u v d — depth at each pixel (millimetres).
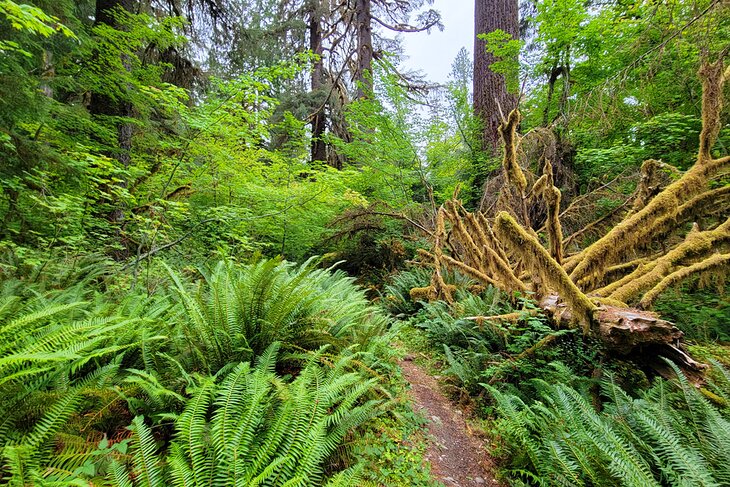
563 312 3664
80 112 5059
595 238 6188
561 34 6469
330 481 1713
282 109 13781
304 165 8281
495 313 4562
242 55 9867
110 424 1945
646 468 1894
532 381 3311
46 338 1834
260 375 2123
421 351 4828
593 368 3389
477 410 3406
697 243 3990
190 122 5488
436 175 10375
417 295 6480
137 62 6402
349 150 9430
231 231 6664
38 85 4617
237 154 6914
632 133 6207
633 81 5742
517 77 8125
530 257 3611
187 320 2758
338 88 14383
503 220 3719
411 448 2543
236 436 1680
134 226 5574
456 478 2404
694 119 5281
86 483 1250
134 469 1478
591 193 6109
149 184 6309
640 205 4496
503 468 2594
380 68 8586
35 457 1484
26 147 4016
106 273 4199
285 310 2756
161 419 1944
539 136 6520
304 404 1935
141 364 2391
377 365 3490
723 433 1938
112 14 5707
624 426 2250
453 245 7137
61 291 3117
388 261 9305
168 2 7805
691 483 1667
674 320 4199
